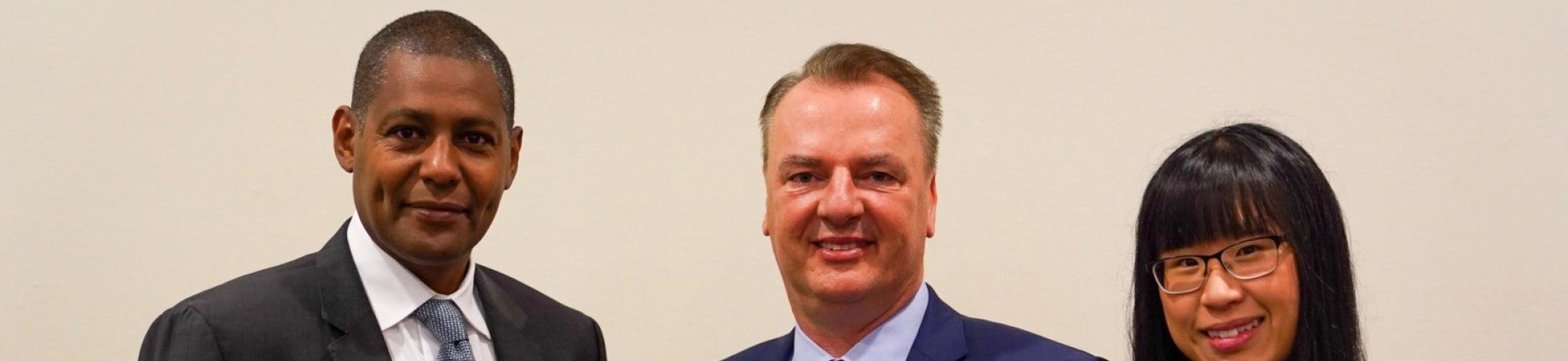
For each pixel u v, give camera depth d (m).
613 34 3.09
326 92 3.05
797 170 2.06
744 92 3.08
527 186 3.07
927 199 2.14
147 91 3.06
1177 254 1.93
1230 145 1.93
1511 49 3.01
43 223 3.03
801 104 2.08
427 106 1.91
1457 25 3.02
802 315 2.17
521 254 3.06
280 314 1.94
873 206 2.02
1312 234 1.89
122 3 3.07
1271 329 1.89
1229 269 1.88
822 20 3.09
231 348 1.88
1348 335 1.89
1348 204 3.01
